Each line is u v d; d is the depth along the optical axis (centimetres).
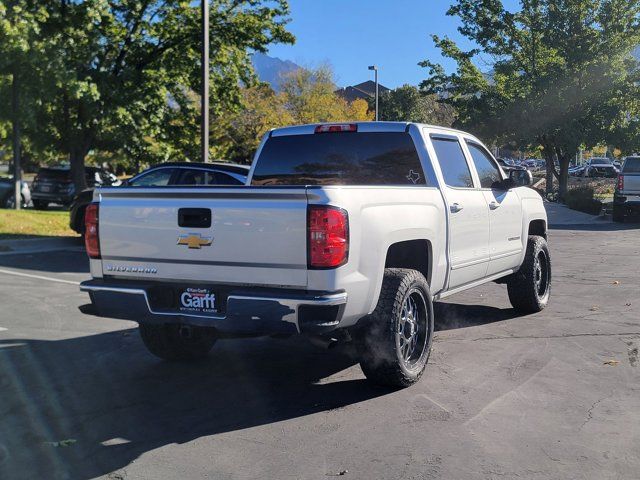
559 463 388
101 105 1984
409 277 509
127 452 410
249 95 3484
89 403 498
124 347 660
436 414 467
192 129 2336
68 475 380
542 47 2827
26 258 1298
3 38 1655
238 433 439
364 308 474
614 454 400
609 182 3916
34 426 453
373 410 478
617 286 981
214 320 466
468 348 639
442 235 580
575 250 1454
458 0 2917
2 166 4350
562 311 808
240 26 2155
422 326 537
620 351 623
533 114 2752
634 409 474
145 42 2112
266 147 682
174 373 575
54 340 685
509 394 506
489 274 697
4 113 1875
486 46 2936
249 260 456
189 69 2181
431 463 389
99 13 1905
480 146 736
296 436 432
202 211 471
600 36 2714
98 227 517
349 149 645
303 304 435
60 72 1778
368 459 396
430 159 606
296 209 442
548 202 2889
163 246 488
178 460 398
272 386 538
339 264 442
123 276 509
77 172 2098
